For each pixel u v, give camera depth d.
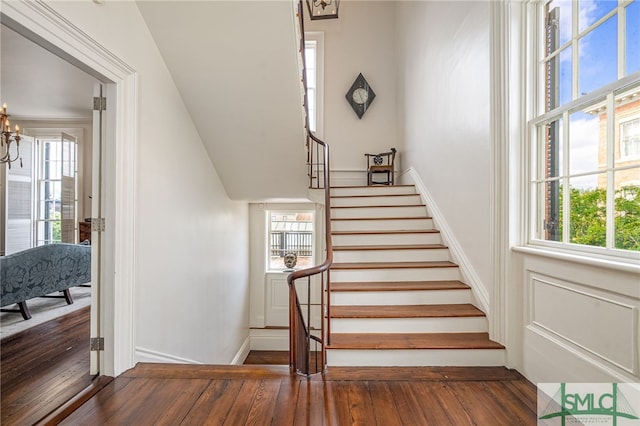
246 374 2.16
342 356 2.31
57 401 1.88
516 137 2.24
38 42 1.61
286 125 3.26
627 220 1.53
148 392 1.93
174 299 2.84
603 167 1.67
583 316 1.70
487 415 1.75
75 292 4.45
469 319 2.55
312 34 5.90
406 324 2.55
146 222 2.39
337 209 4.14
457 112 3.15
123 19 2.14
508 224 2.25
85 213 5.68
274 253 6.02
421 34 4.39
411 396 1.92
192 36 2.46
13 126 5.58
